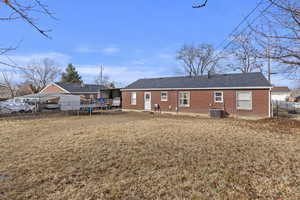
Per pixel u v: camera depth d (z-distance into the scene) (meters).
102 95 28.33
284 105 24.41
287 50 5.30
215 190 3.20
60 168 4.12
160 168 4.12
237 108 14.23
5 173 3.87
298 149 5.44
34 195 3.06
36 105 19.22
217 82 15.86
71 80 48.47
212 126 9.63
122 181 3.53
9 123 11.19
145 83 20.92
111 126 9.77
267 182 3.46
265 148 5.55
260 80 14.09
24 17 1.96
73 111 19.11
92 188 3.28
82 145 5.91
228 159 4.64
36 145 5.96
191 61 35.69
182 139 6.67
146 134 7.54
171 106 17.53
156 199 2.95
